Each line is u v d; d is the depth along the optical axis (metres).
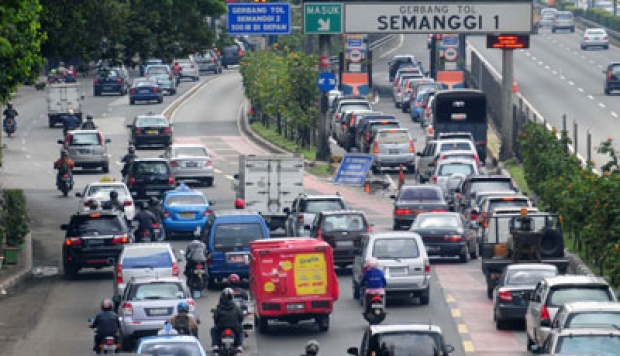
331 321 86.06
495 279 92.88
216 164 178.25
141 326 75.12
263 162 124.50
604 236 92.62
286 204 124.62
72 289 101.06
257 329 83.56
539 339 70.62
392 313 87.88
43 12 125.12
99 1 133.12
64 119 196.00
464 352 74.44
